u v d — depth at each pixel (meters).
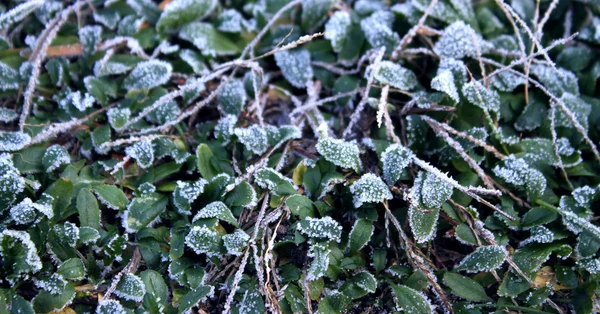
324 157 0.40
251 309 0.37
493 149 0.40
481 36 0.44
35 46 0.43
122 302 0.37
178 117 0.42
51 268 0.37
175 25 0.45
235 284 0.36
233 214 0.39
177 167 0.40
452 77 0.41
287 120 0.44
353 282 0.38
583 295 0.38
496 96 0.41
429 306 0.36
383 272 0.39
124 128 0.41
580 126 0.40
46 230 0.37
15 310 0.36
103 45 0.44
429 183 0.38
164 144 0.41
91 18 0.46
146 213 0.39
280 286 0.38
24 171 0.39
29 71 0.42
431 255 0.39
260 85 0.43
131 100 0.42
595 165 0.41
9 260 0.36
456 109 0.41
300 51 0.44
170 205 0.40
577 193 0.39
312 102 0.43
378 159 0.41
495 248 0.37
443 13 0.44
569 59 0.44
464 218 0.39
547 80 0.43
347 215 0.40
